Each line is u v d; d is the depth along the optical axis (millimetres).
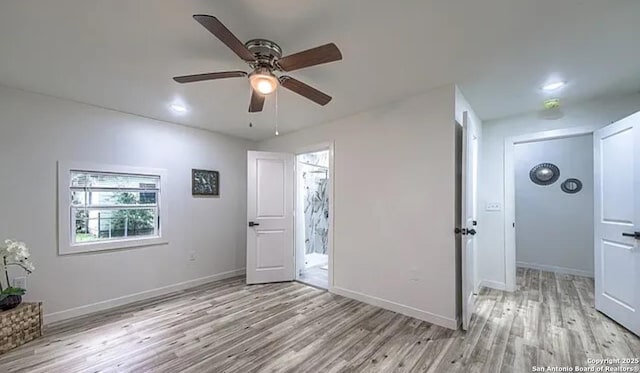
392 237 3039
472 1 1505
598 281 2928
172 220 3777
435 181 2717
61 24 1700
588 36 1824
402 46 1960
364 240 3299
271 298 3439
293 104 3111
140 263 3457
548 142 4785
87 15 1614
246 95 2855
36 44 1921
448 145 2637
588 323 2662
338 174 3617
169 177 3770
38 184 2783
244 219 4660
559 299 3316
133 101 3020
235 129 4176
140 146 3506
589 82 2537
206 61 2166
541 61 2164
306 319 2812
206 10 1579
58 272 2869
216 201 4285
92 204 3174
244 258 4641
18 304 2424
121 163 3336
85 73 2365
